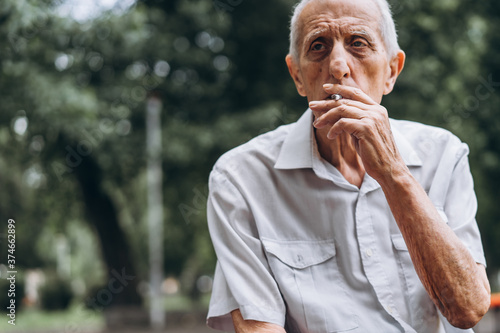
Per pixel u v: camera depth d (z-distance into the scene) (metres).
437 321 1.91
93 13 12.11
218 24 12.98
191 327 16.47
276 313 1.83
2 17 10.13
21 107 11.38
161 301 17.25
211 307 1.93
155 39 12.84
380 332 1.83
